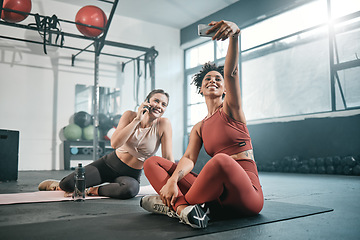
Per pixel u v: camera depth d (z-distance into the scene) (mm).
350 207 1905
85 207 1959
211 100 1648
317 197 2439
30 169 7234
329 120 6012
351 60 5891
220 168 1280
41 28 5398
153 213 1707
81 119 7539
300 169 5941
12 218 1580
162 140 2416
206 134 1597
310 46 6684
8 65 7113
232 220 1479
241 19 7859
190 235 1206
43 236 1196
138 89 8648
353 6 5871
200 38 8938
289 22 7016
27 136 7238
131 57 8352
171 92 9398
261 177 4953
